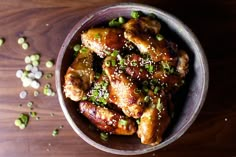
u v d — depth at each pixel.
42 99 0.90
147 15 0.81
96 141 0.79
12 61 0.90
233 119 0.90
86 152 0.90
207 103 0.90
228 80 0.90
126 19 0.82
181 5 0.90
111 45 0.79
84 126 0.81
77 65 0.79
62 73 0.80
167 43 0.79
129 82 0.78
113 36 0.79
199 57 0.79
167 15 0.78
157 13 0.79
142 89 0.79
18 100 0.90
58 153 0.90
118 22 0.81
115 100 0.79
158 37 0.79
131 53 0.80
